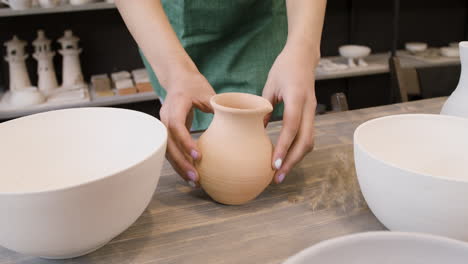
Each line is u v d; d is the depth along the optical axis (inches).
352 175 26.3
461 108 28.0
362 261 14.4
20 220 15.9
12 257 19.7
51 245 17.2
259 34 41.9
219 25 40.8
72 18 93.7
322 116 38.1
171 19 41.8
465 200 17.0
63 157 23.7
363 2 115.1
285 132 23.7
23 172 22.4
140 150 22.5
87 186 15.8
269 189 25.9
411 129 24.0
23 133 22.6
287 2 34.3
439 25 125.6
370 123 22.8
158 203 24.4
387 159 23.2
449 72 52.2
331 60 112.3
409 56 114.3
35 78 95.7
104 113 24.1
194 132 34.5
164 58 28.0
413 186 17.7
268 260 19.5
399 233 14.6
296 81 25.5
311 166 28.7
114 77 92.7
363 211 23.5
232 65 42.6
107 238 18.5
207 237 21.2
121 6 31.4
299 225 22.2
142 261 19.5
